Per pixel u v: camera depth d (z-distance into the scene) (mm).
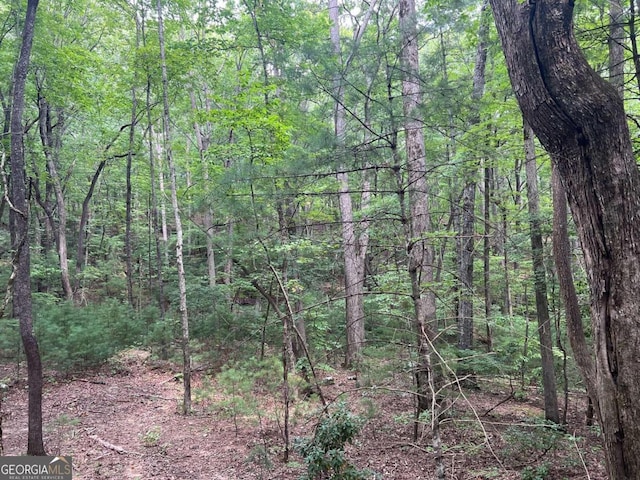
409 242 5309
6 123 13477
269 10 11883
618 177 3432
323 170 5973
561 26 3396
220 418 8500
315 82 6023
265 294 9664
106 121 18516
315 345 10953
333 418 5230
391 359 6633
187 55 12430
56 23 14188
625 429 3453
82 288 17797
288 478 6121
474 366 8844
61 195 17312
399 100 5871
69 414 8531
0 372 10375
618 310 3467
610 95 3408
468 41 11375
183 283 9297
